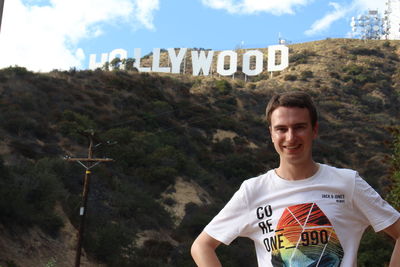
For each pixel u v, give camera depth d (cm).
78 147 3781
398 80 8050
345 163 5262
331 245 222
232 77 8275
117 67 7506
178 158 4222
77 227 2681
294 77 7994
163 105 5516
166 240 3069
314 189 232
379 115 6744
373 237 1722
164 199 3656
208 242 245
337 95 7231
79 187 3097
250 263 2870
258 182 245
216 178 4381
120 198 3183
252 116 6184
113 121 4744
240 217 242
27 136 3575
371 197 233
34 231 2366
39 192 2598
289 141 233
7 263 1991
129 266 2489
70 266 2330
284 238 226
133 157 3975
